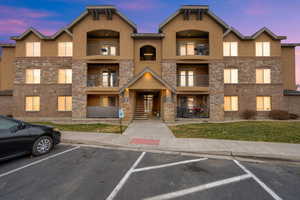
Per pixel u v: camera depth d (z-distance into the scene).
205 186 3.59
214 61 16.11
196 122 14.34
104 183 3.69
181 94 17.19
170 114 14.04
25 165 4.71
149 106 17.78
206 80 17.34
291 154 5.52
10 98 18.14
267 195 3.27
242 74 17.64
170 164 4.89
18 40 17.72
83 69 16.22
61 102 17.70
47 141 5.87
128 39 16.33
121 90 14.19
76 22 16.12
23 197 3.14
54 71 17.78
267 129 10.05
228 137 8.12
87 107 16.05
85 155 5.70
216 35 16.19
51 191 3.34
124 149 6.50
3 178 3.90
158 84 14.19
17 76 17.52
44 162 4.96
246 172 4.34
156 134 9.02
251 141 7.30
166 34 16.33
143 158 5.43
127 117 14.21
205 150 6.07
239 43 17.81
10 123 5.15
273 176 4.12
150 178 3.95
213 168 4.61
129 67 16.22
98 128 11.04
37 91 17.62
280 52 17.47
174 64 16.22
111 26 16.27
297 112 17.42
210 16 16.11
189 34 17.14
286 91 18.20
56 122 14.70
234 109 17.59
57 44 17.91
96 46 17.70
